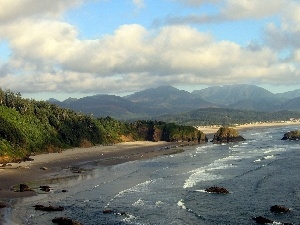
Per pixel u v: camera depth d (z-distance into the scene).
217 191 60.25
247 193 59.91
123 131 168.88
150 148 136.50
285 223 43.75
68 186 65.12
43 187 62.50
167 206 52.06
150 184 67.06
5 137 98.56
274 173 77.62
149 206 52.03
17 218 44.91
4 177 71.38
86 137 142.38
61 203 53.16
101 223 44.25
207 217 46.97
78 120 148.12
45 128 126.50
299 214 48.03
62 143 129.00
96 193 59.75
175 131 166.25
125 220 45.47
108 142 152.12
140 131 174.00
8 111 119.00
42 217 45.72
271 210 49.78
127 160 102.56
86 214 47.88
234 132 169.50
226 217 47.03
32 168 83.88
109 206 51.91
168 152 123.75
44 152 114.50
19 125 113.81
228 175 75.94
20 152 98.19
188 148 137.50
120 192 60.38
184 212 49.16
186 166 90.25
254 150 125.75
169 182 68.94
